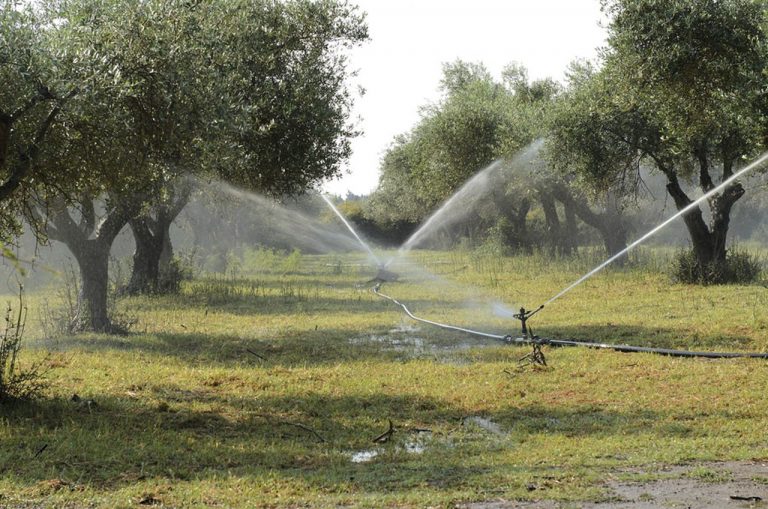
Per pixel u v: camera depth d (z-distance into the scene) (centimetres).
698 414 1119
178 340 1908
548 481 808
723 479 805
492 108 4459
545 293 2903
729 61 2075
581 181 3100
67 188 1378
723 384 1287
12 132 1202
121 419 1088
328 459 931
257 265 5341
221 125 1418
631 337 1816
